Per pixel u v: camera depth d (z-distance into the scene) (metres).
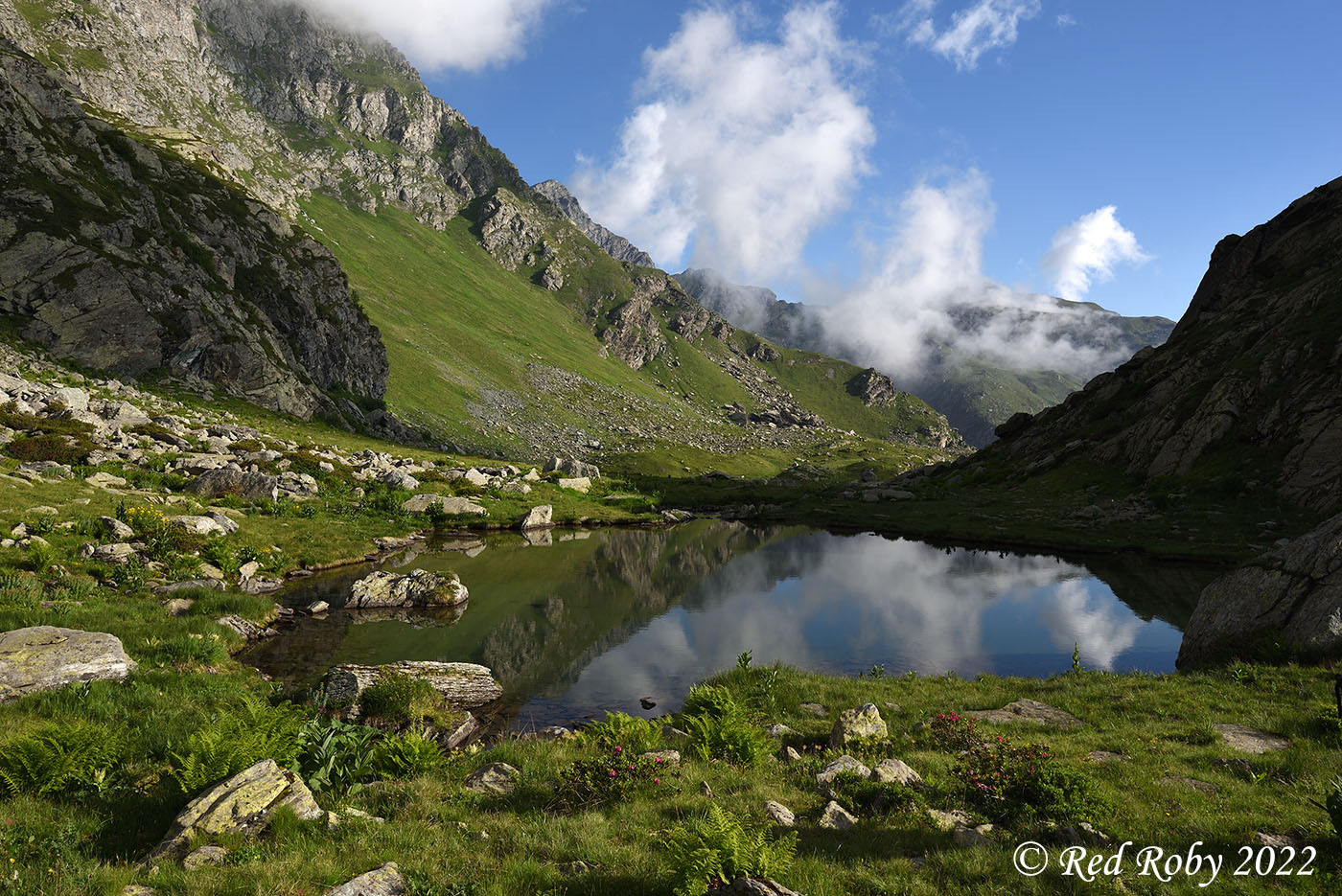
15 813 9.34
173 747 12.67
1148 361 95.38
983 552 55.53
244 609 27.11
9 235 83.69
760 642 29.98
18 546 26.62
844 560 52.72
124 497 37.69
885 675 24.80
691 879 7.72
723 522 77.75
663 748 14.56
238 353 96.38
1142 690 18.69
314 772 11.79
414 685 19.48
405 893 7.89
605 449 178.38
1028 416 110.69
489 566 44.91
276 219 144.25
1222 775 12.17
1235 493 56.25
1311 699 16.41
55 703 14.50
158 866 8.08
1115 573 44.12
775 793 11.73
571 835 9.74
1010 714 17.41
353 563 41.34
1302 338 64.62
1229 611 22.41
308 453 66.06
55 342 78.94
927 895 8.12
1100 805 10.60
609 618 33.59
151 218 109.12
